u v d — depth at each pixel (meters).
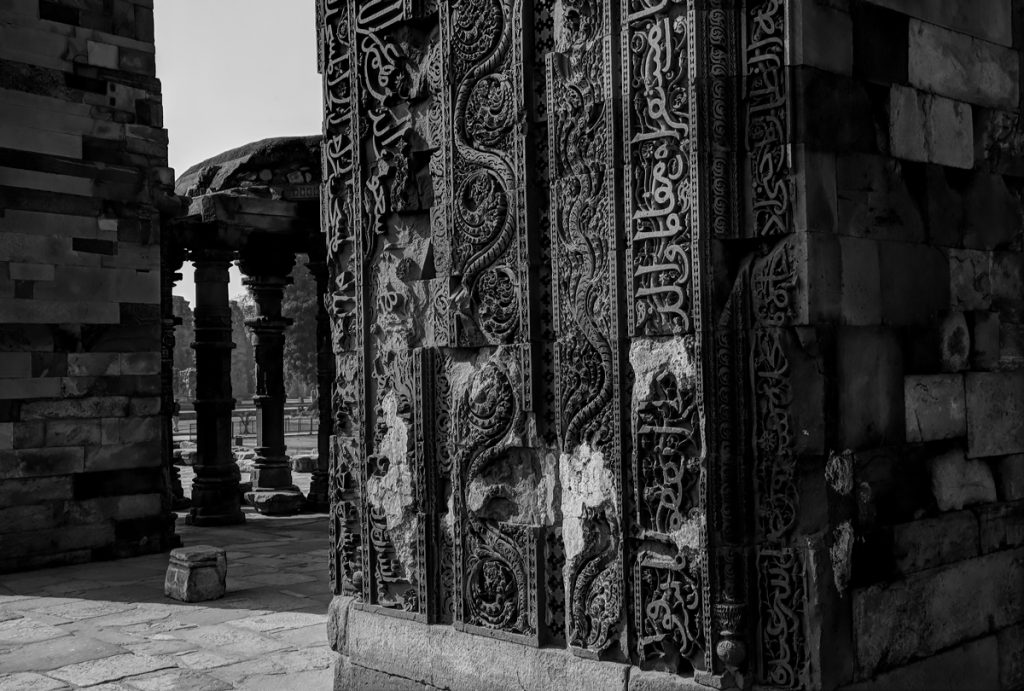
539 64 5.61
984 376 5.64
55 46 12.28
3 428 11.74
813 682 4.60
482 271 5.89
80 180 12.42
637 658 5.12
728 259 4.85
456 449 6.02
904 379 5.15
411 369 6.30
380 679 6.42
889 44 5.12
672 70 4.89
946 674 5.29
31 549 11.87
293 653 7.83
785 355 4.65
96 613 9.36
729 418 4.79
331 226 6.93
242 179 14.99
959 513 5.44
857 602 4.82
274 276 16.70
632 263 5.08
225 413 15.42
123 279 12.75
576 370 5.35
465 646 5.91
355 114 6.69
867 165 4.97
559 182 5.43
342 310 6.88
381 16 6.50
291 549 12.91
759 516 4.74
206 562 9.91
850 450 4.85
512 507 5.76
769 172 4.71
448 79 6.02
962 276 5.52
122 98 12.84
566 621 5.43
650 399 5.00
